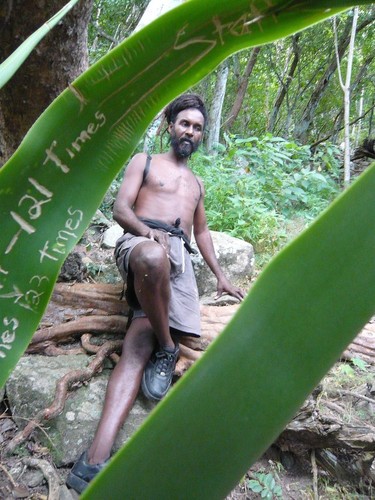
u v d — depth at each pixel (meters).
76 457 1.32
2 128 2.46
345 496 1.28
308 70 12.08
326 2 0.31
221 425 0.24
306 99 12.52
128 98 0.37
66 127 0.37
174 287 1.69
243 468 0.25
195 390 0.24
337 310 0.23
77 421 1.39
